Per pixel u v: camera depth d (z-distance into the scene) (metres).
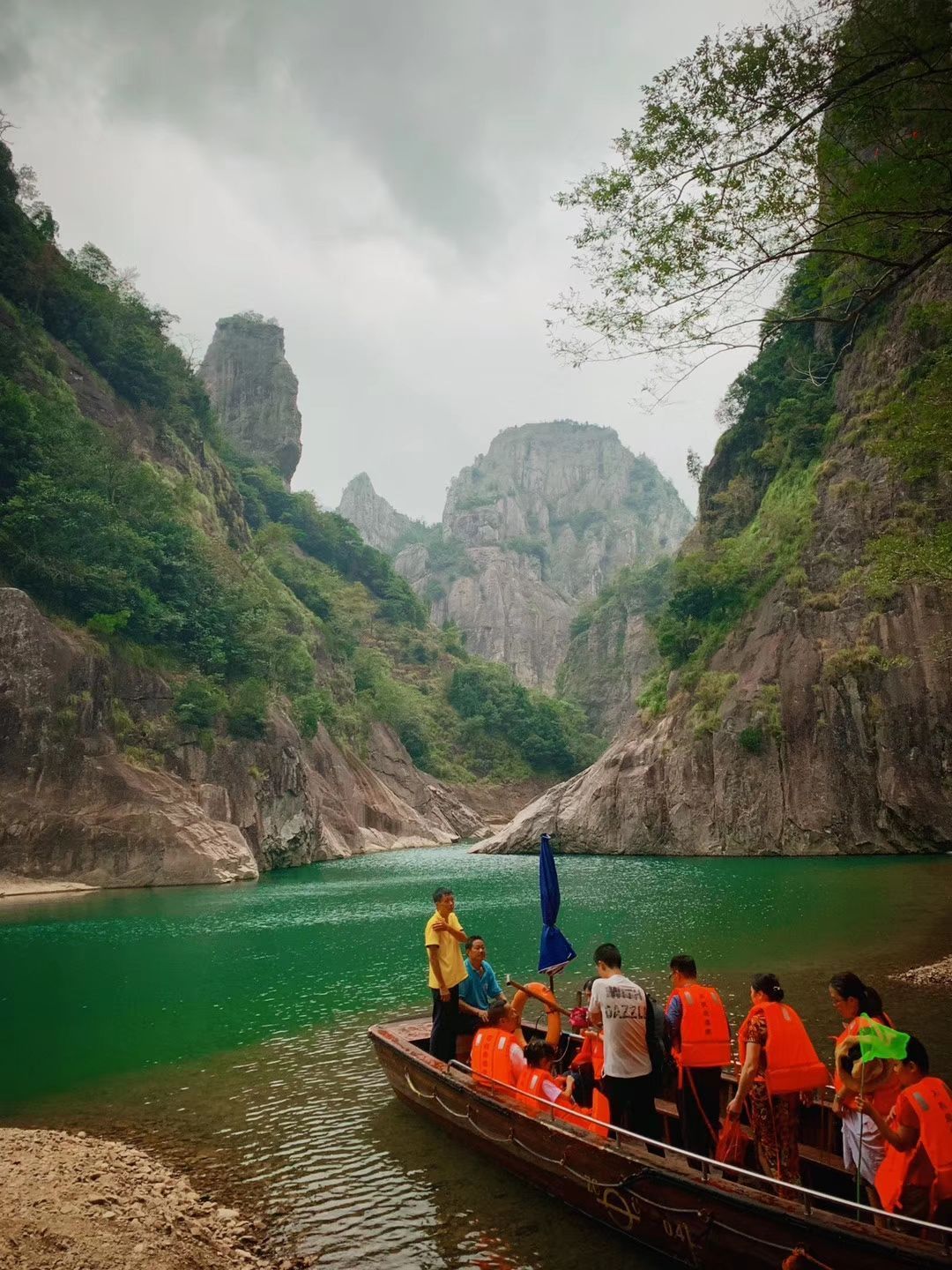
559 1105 7.84
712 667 58.31
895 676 48.84
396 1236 7.36
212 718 54.22
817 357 63.41
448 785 104.25
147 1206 7.83
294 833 56.06
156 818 43.16
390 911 31.20
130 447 72.00
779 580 57.16
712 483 75.75
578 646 162.62
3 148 74.31
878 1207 6.39
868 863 42.28
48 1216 7.39
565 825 57.72
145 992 18.05
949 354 19.08
